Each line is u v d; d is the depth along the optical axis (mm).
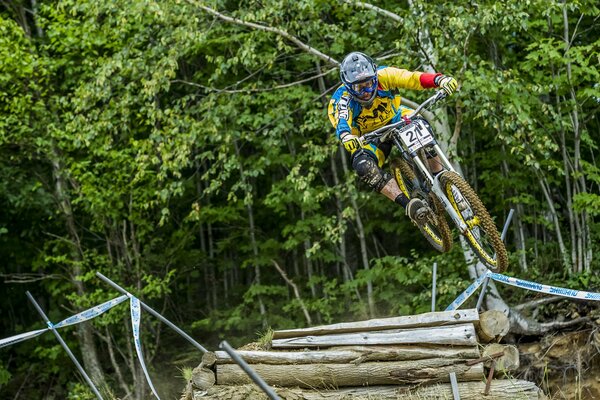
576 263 15664
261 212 21906
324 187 18516
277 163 19562
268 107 18172
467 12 13484
